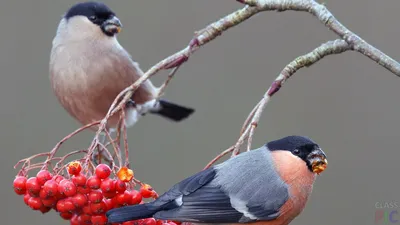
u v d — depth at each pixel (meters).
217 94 13.33
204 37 7.09
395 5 13.46
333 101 12.99
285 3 6.96
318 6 6.89
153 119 13.05
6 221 12.06
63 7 14.12
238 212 6.78
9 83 13.62
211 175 6.88
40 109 13.44
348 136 12.60
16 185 6.36
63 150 12.85
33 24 14.02
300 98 13.04
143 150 12.81
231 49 13.66
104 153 7.49
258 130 12.84
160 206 6.38
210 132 13.12
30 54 13.84
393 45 13.24
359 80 13.05
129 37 13.77
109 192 6.23
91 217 6.43
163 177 12.55
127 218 6.16
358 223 11.54
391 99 12.91
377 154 12.38
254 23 13.62
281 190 6.91
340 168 12.25
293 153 7.03
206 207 6.69
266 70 13.40
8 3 14.06
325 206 11.81
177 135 12.84
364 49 6.71
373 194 11.84
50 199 6.36
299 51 13.49
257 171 6.95
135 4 13.99
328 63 13.24
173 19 13.84
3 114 13.25
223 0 13.94
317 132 12.74
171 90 13.29
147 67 13.62
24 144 12.95
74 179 6.20
